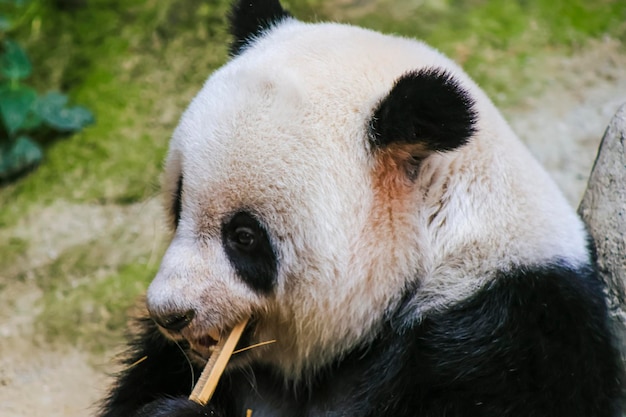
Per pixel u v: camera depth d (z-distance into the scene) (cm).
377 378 1164
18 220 2038
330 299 1151
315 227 1111
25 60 2203
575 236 1199
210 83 1173
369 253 1143
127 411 1301
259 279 1138
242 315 1149
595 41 2288
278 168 1095
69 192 2103
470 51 2278
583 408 1070
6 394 1620
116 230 1995
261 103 1107
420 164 1136
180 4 2391
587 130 2023
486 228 1130
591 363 1092
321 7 2356
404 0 2386
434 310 1130
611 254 1328
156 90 2295
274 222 1109
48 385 1642
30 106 2155
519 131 2036
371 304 1170
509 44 2297
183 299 1104
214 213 1111
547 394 1058
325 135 1114
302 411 1269
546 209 1173
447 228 1138
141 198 2069
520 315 1084
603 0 2392
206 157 1103
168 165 1181
